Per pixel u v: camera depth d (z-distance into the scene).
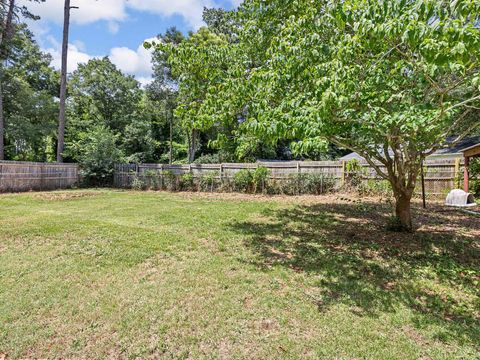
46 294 2.54
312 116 2.69
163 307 2.35
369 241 4.31
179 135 25.73
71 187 13.88
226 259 3.50
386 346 1.88
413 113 2.82
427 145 3.85
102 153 14.31
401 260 3.50
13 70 18.50
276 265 3.31
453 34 1.85
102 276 2.94
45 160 22.06
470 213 6.45
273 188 10.77
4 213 6.35
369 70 3.11
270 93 3.62
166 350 1.85
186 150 24.94
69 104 21.69
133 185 13.35
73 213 6.41
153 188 12.98
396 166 4.78
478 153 7.54
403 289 2.73
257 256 3.62
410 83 3.43
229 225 5.33
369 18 2.60
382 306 2.41
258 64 5.00
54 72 22.50
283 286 2.77
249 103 3.75
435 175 9.17
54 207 7.32
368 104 3.12
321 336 1.99
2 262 3.28
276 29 4.86
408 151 4.22
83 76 21.14
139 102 23.30
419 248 3.97
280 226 5.28
